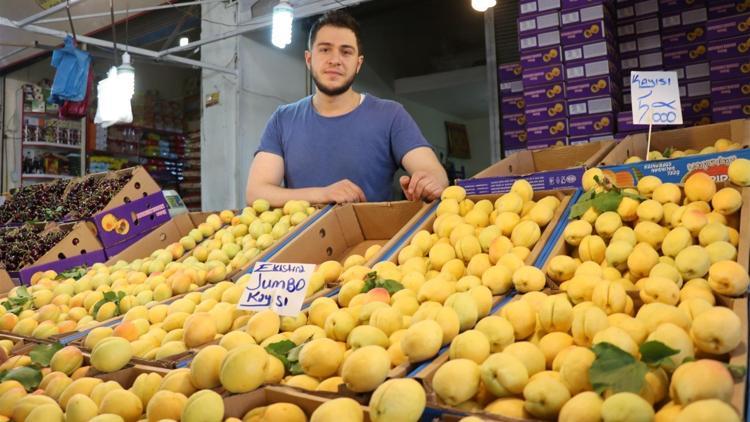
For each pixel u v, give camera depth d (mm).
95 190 3496
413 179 2322
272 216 2615
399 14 7078
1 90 9094
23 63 8805
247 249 2398
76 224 3096
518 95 4941
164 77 9516
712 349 987
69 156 8914
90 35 7617
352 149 2977
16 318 2055
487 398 1032
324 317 1480
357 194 2629
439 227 1951
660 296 1197
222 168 6680
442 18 7203
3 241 3289
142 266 2469
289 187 3119
